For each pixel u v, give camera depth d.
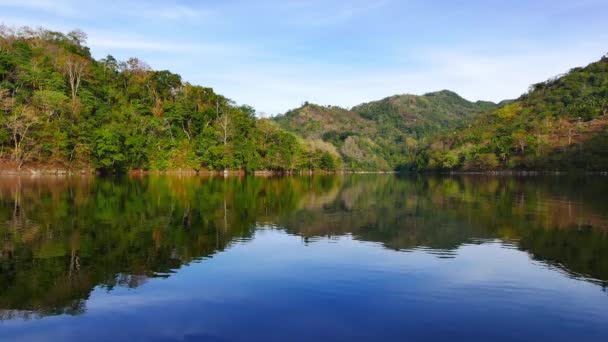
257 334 11.95
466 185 82.38
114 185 63.16
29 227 27.06
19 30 111.19
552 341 11.92
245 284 16.33
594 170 121.44
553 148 136.25
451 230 29.06
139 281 16.55
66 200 41.75
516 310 14.16
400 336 11.99
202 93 132.38
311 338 11.73
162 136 111.62
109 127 91.25
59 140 80.38
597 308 14.46
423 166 192.88
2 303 14.14
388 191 66.31
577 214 36.66
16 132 77.00
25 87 86.69
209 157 111.44
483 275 18.17
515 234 27.67
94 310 13.56
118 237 24.59
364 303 14.53
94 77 109.81
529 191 62.66
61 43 119.06
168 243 23.31
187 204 41.16
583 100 191.88
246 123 131.50
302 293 15.40
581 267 19.56
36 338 11.62
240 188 65.06
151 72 129.62
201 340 11.53
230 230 27.73
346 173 188.88
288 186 74.56
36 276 16.94
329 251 22.22
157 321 12.73
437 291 15.95
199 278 17.02
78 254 20.47
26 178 72.56
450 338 11.95
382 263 19.88
